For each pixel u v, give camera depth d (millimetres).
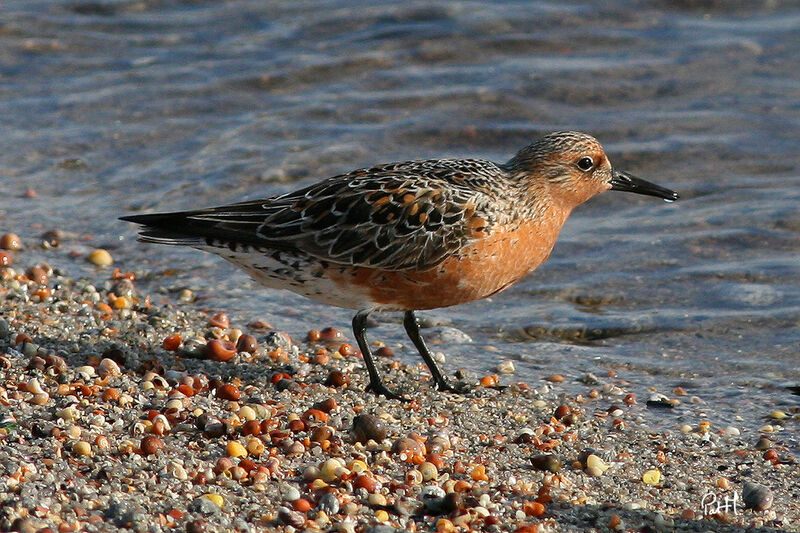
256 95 22469
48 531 8477
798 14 24859
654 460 11391
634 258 17250
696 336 15000
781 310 15555
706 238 17703
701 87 22344
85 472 9805
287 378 12789
